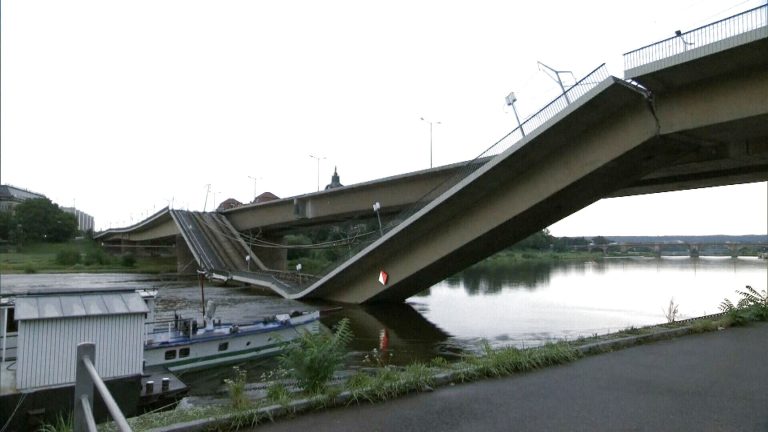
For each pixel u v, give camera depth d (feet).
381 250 111.65
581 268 300.61
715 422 19.94
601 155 77.51
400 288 119.85
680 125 69.21
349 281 128.67
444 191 95.76
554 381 26.00
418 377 25.08
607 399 22.98
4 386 41.65
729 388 24.49
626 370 28.04
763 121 64.90
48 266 273.75
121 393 45.27
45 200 400.47
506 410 21.66
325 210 172.96
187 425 19.56
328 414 21.43
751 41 57.11
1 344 49.44
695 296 138.00
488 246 104.47
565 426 19.69
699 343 35.32
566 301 130.72
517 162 84.17
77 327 44.06
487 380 26.37
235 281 192.34
